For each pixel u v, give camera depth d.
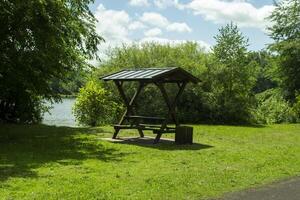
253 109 30.67
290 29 43.19
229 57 30.81
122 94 17.81
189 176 10.60
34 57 17.27
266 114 32.34
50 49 17.72
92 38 23.08
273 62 43.53
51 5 17.38
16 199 8.14
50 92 21.05
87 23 22.92
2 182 9.42
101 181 9.77
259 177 10.90
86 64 24.16
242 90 30.33
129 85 27.92
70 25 19.80
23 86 19.42
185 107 29.33
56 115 40.22
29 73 18.02
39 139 17.31
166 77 16.33
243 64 30.67
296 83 42.03
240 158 13.59
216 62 30.81
